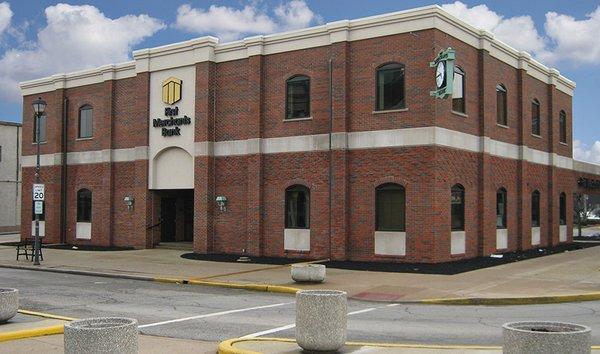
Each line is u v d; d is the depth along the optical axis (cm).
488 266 2362
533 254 2895
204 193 2947
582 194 4194
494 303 1605
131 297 1720
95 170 3447
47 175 3641
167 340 1109
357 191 2544
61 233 3566
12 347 1025
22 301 1620
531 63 3238
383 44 2511
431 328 1233
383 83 2522
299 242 2694
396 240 2442
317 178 2647
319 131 2653
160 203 3284
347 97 2573
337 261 2512
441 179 2412
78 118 3547
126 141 3316
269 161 2794
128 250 3167
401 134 2448
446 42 2480
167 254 2958
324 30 2647
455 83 2561
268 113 2805
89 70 3472
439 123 2409
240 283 1969
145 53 3188
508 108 2998
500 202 2931
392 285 1886
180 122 3080
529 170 3209
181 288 1945
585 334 678
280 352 956
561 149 3678
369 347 1002
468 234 2608
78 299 1669
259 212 2784
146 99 3200
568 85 3781
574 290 1742
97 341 754
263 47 2820
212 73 2975
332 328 934
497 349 988
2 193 5438
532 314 1427
